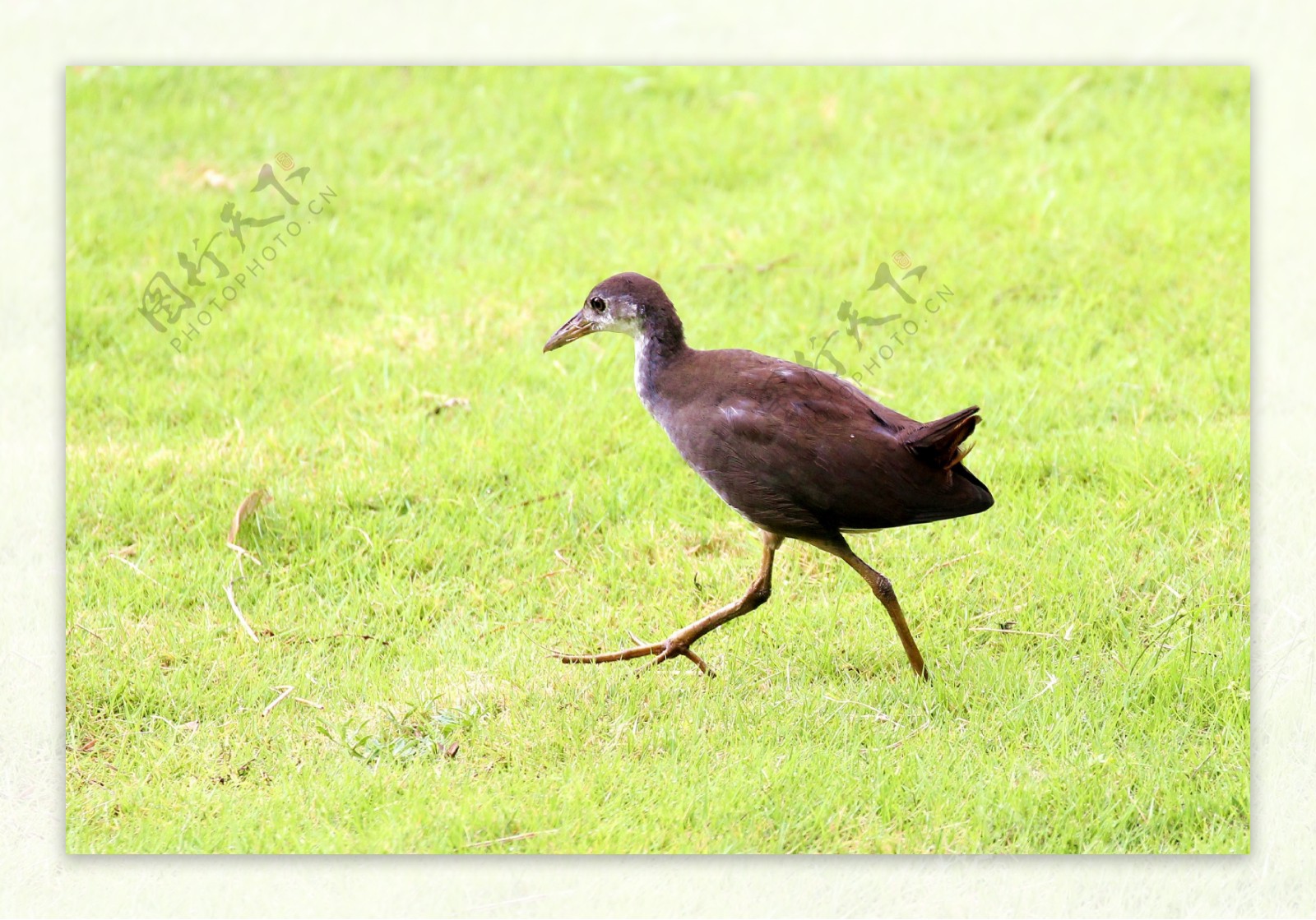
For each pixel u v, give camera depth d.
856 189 15.41
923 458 8.75
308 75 17.52
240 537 11.09
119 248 14.69
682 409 9.34
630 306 9.56
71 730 9.55
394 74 17.58
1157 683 9.47
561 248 14.85
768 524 9.16
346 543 11.13
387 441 12.12
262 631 10.30
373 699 9.64
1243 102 16.78
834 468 8.79
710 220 15.15
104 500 11.47
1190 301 13.68
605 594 10.70
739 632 10.27
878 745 9.02
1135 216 14.72
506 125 16.86
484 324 13.63
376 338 13.51
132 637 10.25
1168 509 11.10
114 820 8.80
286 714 9.58
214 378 13.11
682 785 8.70
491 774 8.97
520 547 11.05
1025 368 13.00
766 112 17.09
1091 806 8.49
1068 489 11.46
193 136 16.56
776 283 14.14
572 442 12.06
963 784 8.66
